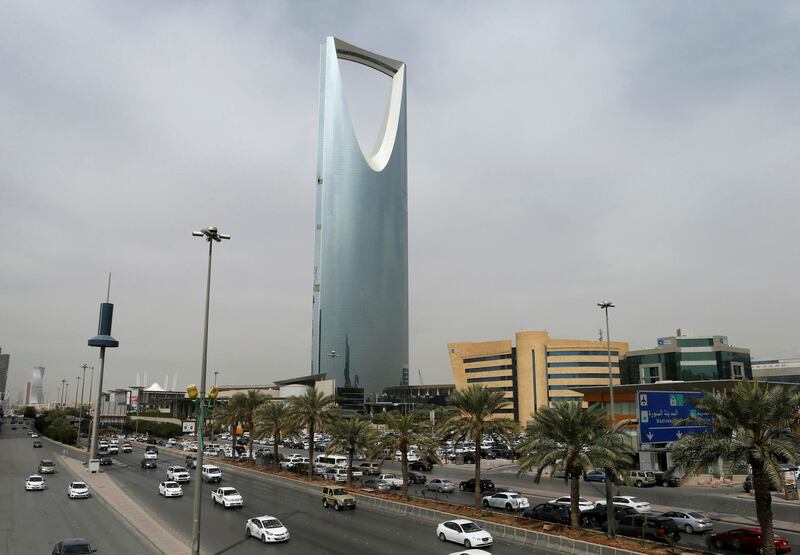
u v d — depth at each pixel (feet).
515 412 566.36
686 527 112.98
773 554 80.74
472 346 613.11
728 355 406.00
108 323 289.53
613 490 178.60
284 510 146.30
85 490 168.45
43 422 570.87
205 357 101.35
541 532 106.11
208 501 160.86
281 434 242.99
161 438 536.83
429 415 257.34
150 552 99.96
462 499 164.66
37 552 101.55
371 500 155.02
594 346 552.82
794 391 86.84
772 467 78.18
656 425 119.55
